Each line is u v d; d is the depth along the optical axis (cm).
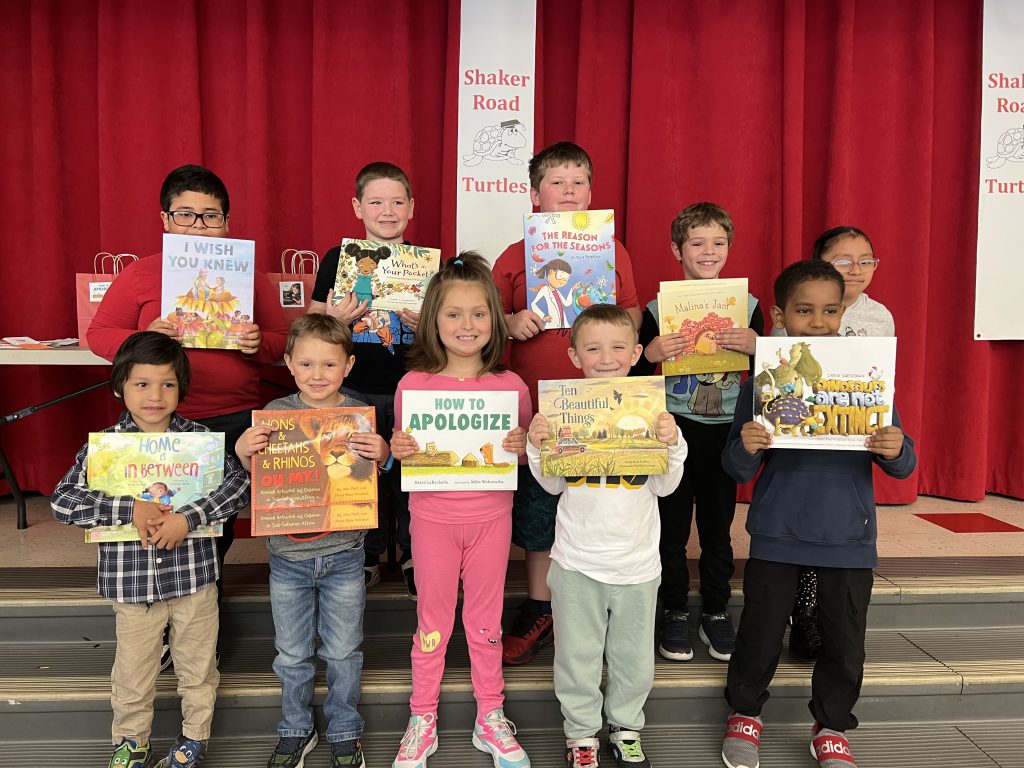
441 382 193
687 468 229
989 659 227
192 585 181
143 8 337
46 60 337
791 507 185
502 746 188
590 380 184
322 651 189
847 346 179
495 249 340
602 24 348
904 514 342
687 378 228
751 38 342
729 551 229
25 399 358
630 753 187
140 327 219
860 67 349
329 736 188
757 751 193
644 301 353
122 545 177
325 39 340
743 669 192
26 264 355
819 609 187
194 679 185
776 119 346
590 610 182
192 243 214
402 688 206
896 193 352
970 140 353
